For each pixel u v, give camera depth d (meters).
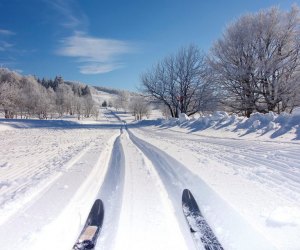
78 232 3.81
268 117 14.33
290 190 4.96
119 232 3.69
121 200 4.91
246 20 25.27
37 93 91.31
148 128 30.62
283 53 23.91
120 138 17.92
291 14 24.02
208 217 4.19
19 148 13.62
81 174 6.93
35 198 5.07
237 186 5.34
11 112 67.94
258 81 24.77
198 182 5.82
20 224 3.95
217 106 34.31
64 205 4.69
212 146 11.26
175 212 4.36
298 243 3.21
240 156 8.43
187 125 23.55
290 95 22.89
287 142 10.49
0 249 3.28
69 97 122.81
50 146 14.00
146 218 4.12
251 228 3.59
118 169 7.47
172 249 3.27
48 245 3.44
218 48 26.58
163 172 7.00
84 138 18.62
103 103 199.00
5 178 6.86
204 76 35.44
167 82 37.47
